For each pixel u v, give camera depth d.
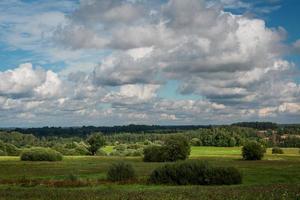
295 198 42.25
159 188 61.19
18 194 50.28
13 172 93.38
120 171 74.12
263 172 87.25
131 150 187.88
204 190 54.06
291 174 82.31
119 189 59.34
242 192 49.06
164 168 71.62
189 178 70.44
